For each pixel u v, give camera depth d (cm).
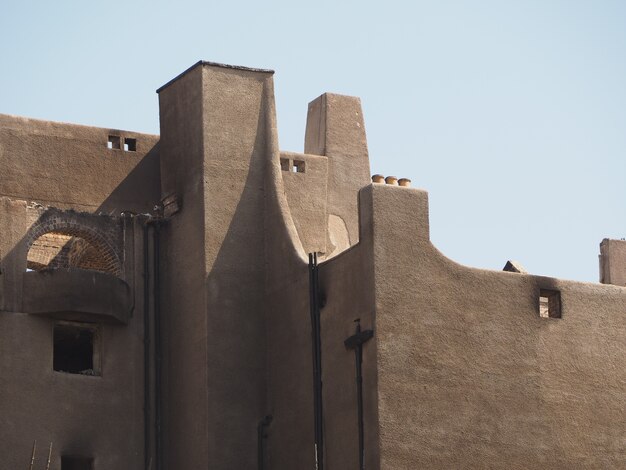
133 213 6412
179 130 6334
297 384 5956
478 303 5834
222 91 6284
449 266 5806
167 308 6234
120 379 6119
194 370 6072
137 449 6088
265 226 6225
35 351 5997
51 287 6028
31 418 5934
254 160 6278
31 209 6134
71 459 6006
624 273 6750
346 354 5744
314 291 5912
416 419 5628
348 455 5669
